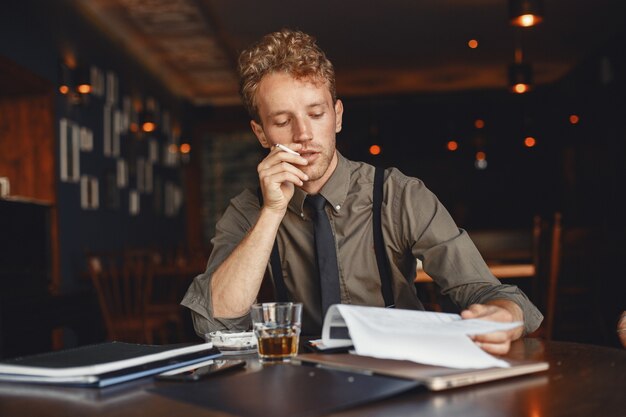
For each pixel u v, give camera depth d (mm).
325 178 1665
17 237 4562
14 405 993
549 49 8578
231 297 1529
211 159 11445
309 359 1171
